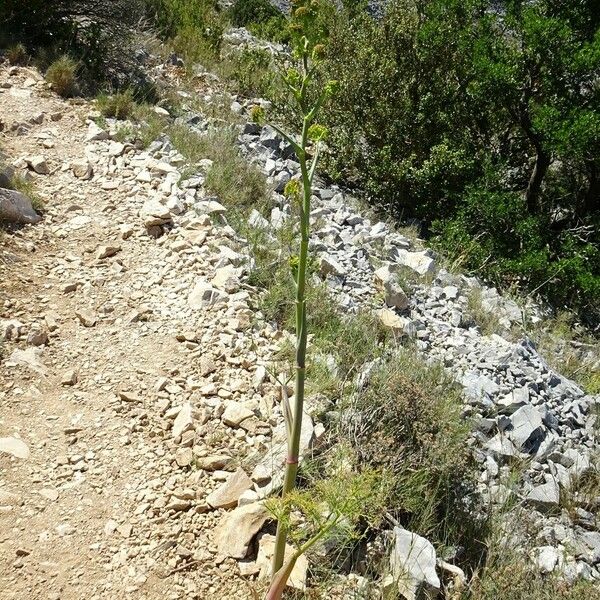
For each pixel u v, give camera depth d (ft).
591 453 18.07
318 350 17.21
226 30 48.06
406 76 34.50
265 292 19.13
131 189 23.00
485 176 33.30
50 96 27.73
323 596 11.75
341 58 34.53
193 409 15.05
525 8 35.29
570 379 23.15
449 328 21.68
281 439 14.42
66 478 13.53
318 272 21.50
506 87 33.30
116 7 34.68
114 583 11.80
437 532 13.55
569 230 33.88
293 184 9.22
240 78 37.60
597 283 30.53
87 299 18.28
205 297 18.28
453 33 34.45
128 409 15.14
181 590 11.81
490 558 13.26
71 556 12.16
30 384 15.52
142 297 18.53
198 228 21.16
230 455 14.16
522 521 14.75
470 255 30.42
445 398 16.57
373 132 34.32
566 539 15.02
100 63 30.86
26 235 20.06
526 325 25.62
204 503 13.20
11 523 12.56
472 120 36.88
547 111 31.96
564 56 32.78
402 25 34.53
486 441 16.85
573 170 38.68
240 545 12.34
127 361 16.40
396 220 32.12
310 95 33.53
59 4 33.32
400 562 12.03
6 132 24.62
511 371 19.88
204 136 28.22
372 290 21.83
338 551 12.30
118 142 25.80
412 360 17.54
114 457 14.05
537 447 17.42
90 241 20.47
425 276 24.68
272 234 22.74
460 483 14.64
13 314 17.24
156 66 35.55
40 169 22.94
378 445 13.98
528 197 36.19
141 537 12.57
